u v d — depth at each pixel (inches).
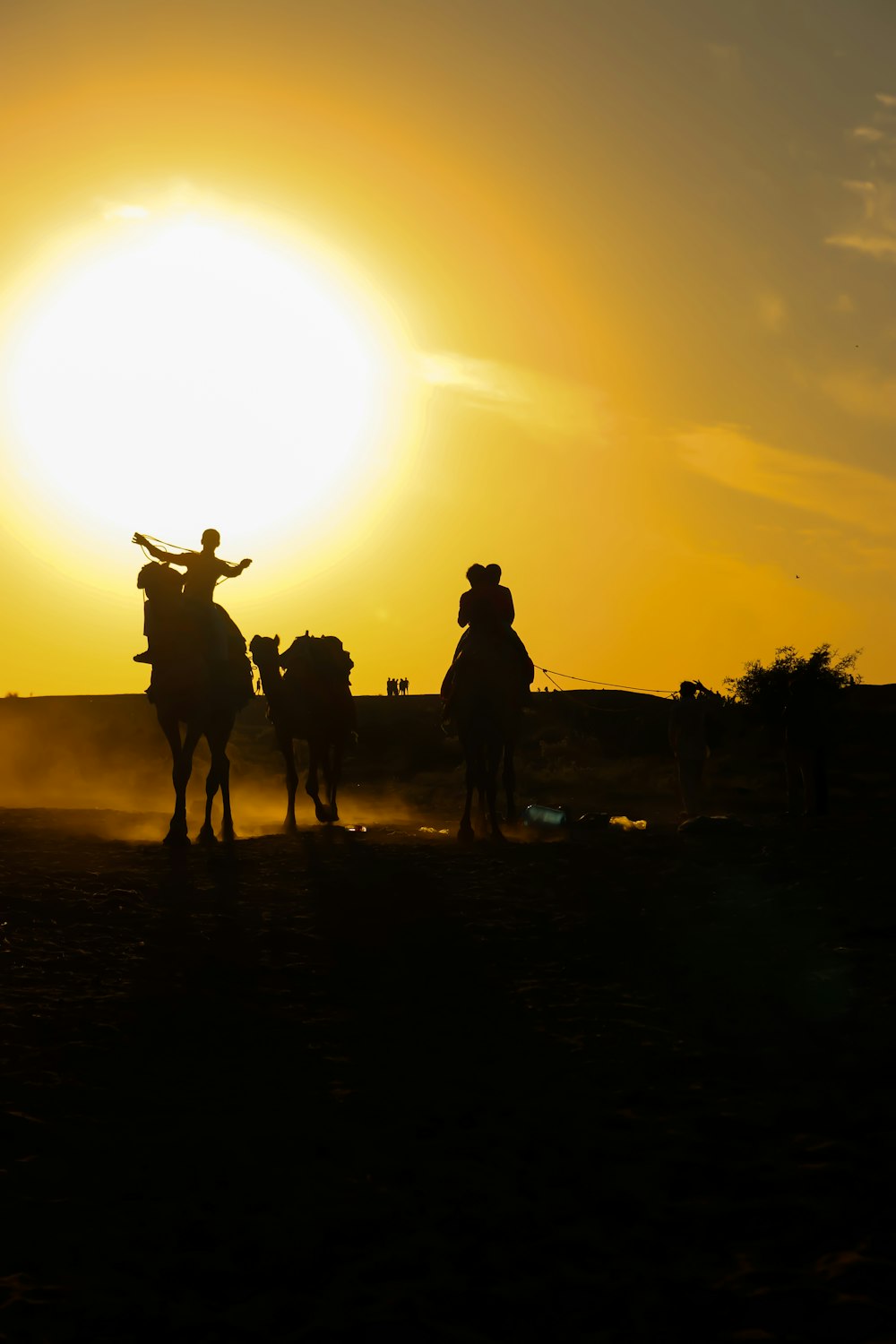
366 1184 213.3
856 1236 190.2
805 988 331.3
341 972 353.7
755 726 1857.8
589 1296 175.0
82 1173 216.5
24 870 516.4
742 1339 161.9
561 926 407.8
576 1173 216.2
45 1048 284.7
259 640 743.1
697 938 390.0
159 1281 180.7
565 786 1380.4
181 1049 286.0
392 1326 167.0
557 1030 301.1
